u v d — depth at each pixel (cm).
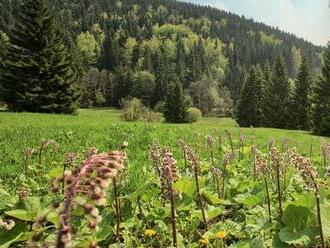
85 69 16875
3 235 527
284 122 8762
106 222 590
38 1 5941
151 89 16112
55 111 5934
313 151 1798
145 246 559
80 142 1662
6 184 888
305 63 8731
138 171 954
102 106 15950
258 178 895
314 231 529
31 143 1563
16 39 5916
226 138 1975
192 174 805
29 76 5844
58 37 6169
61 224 218
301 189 806
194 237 600
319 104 6806
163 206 666
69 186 232
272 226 589
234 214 699
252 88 9881
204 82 16188
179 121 9450
